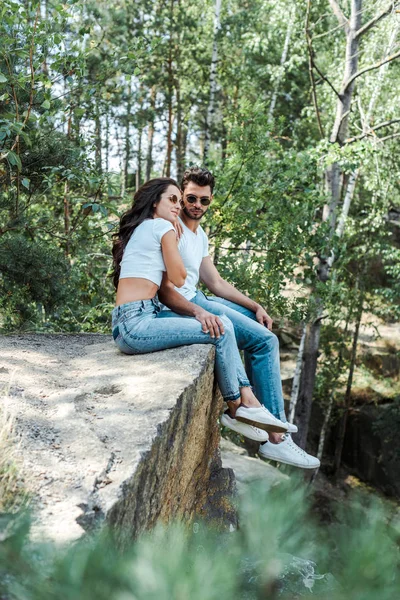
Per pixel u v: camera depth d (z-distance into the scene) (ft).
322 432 50.24
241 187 26.94
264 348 12.14
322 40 51.06
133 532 7.00
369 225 48.37
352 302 48.08
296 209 27.91
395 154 43.09
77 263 22.99
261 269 28.81
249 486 2.52
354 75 35.73
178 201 11.89
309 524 2.37
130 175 80.02
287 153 28.43
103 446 7.46
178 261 11.28
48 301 19.17
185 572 2.21
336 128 37.04
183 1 62.28
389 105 43.19
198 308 11.39
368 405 52.80
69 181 21.06
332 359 52.42
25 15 17.08
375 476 50.31
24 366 10.78
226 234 27.86
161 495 8.40
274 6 45.47
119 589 2.35
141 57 21.49
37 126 19.22
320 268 35.47
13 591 2.77
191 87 67.10
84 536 5.50
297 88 61.00
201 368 10.30
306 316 29.14
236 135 27.12
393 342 56.08
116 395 9.32
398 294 46.11
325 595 2.19
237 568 2.34
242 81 62.28
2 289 18.62
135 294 11.53
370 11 41.37
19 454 7.01
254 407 11.13
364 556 2.15
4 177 19.19
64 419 8.27
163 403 8.86
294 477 2.57
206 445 11.64
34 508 5.97
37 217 22.38
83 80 20.79
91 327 23.72
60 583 2.40
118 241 12.09
